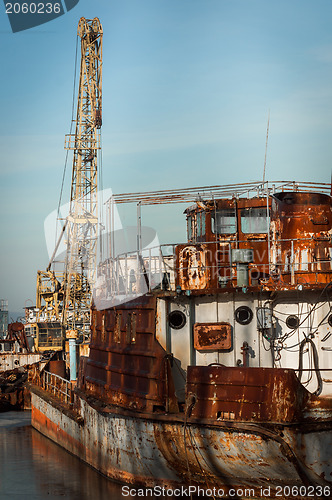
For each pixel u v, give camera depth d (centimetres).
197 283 2208
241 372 1897
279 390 1820
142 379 2247
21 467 2859
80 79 7688
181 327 2222
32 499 2325
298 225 2225
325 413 1836
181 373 2206
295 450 1820
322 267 2192
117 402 2447
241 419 1875
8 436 3741
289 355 2153
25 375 5172
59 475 2666
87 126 7606
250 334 2184
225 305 2205
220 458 1955
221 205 2517
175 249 2250
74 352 4209
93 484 2461
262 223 2495
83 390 3016
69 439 3167
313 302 2142
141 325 2292
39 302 6981
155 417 2094
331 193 2362
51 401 3528
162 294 2178
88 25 7725
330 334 2116
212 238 2511
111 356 2595
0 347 5941
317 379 2105
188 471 2098
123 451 2355
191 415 1980
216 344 2164
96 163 7544
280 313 2170
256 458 1880
